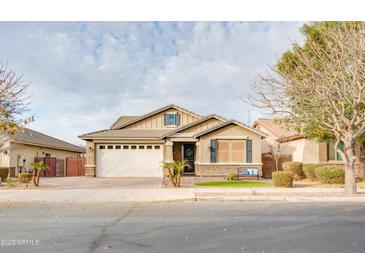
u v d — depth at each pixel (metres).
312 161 22.00
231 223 8.11
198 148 23.12
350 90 13.73
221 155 22.62
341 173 17.39
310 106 15.19
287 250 5.83
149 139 24.70
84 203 11.77
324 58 14.87
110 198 12.55
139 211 10.02
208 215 9.28
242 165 22.41
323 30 16.58
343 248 5.94
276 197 12.64
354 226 7.73
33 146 27.70
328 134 18.62
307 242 6.30
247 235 6.87
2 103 15.13
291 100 14.95
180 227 7.65
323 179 17.72
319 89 13.68
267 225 7.86
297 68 15.85
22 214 9.51
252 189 15.12
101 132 26.36
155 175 24.98
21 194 13.59
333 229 7.41
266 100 14.94
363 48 13.56
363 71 13.91
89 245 6.14
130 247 6.02
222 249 5.89
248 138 22.64
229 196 12.82
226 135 22.70
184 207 10.87
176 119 27.50
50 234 6.97
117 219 8.68
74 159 29.28
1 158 23.75
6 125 15.36
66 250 5.84
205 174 22.47
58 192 14.26
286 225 7.86
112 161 24.95
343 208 10.56
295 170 20.56
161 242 6.34
